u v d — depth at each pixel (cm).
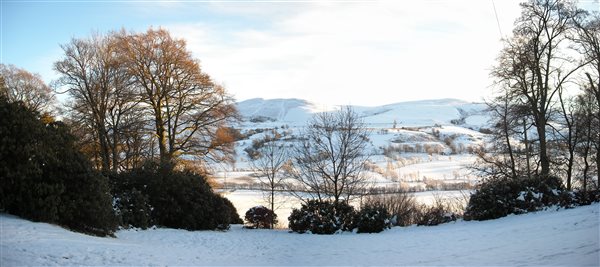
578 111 2780
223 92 3095
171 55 2938
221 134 3080
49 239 1152
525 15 2531
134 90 2920
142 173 2250
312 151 2772
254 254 1473
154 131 3023
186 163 2973
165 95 2956
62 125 1627
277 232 2342
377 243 1677
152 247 1416
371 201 2908
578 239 1111
